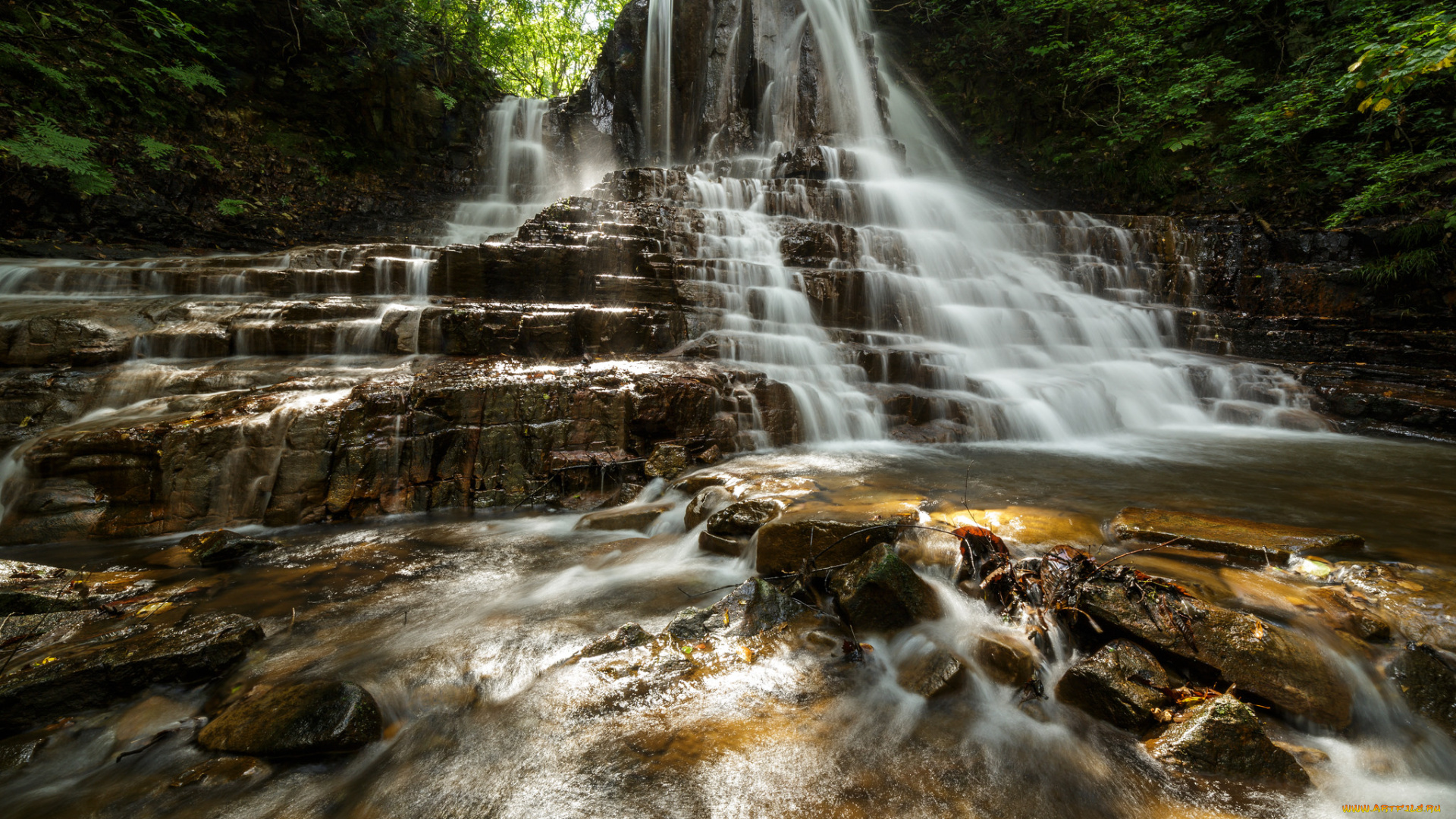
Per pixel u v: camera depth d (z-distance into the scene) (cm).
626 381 691
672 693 307
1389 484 605
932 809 236
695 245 1070
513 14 2278
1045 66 2052
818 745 270
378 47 1653
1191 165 1669
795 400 784
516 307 810
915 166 2155
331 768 263
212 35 1459
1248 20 1717
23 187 1112
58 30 1234
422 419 608
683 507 575
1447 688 270
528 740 278
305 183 1527
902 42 2344
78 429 554
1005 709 290
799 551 410
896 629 348
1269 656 286
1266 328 1199
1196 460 716
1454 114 1275
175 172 1322
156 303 769
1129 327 1235
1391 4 1353
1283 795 239
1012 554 397
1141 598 317
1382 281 1180
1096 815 232
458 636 363
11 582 406
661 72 1994
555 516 593
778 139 1831
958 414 842
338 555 492
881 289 1080
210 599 413
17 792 251
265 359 720
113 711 300
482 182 1875
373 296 910
